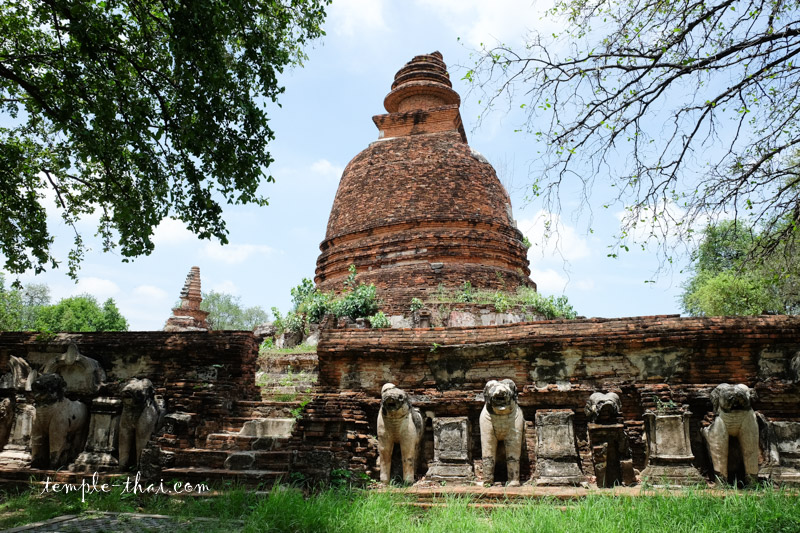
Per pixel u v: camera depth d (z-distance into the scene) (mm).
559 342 9367
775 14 7871
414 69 24438
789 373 8719
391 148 21438
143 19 9938
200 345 10961
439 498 8023
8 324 28719
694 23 7883
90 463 10195
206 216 11203
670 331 9023
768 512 6086
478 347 9680
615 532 5855
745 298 18969
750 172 8180
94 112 10031
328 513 6832
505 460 9031
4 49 10641
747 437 7988
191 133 9906
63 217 13773
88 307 36281
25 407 11164
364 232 20078
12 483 9859
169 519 7613
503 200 21250
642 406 8812
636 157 8609
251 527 6598
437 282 18375
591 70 8375
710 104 8039
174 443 9961
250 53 10430
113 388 10953
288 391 13305
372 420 9758
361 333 10125
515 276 19672
